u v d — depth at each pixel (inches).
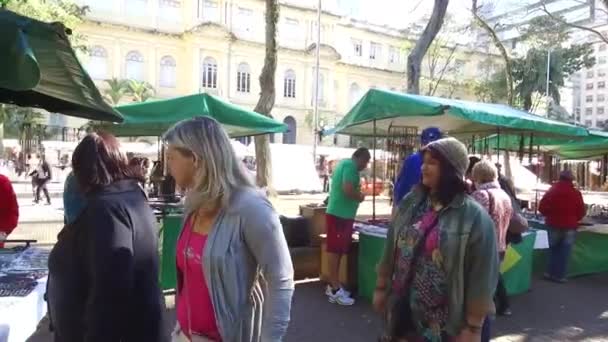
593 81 3432.6
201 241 74.9
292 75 1994.3
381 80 2236.7
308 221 293.6
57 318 76.7
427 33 522.9
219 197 73.8
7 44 96.9
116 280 70.5
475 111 227.1
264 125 252.1
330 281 235.8
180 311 78.4
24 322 100.0
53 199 770.2
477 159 200.4
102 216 72.9
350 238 233.9
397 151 320.8
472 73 1903.3
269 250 72.0
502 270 226.8
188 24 1809.8
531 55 1654.8
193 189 74.5
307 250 276.2
